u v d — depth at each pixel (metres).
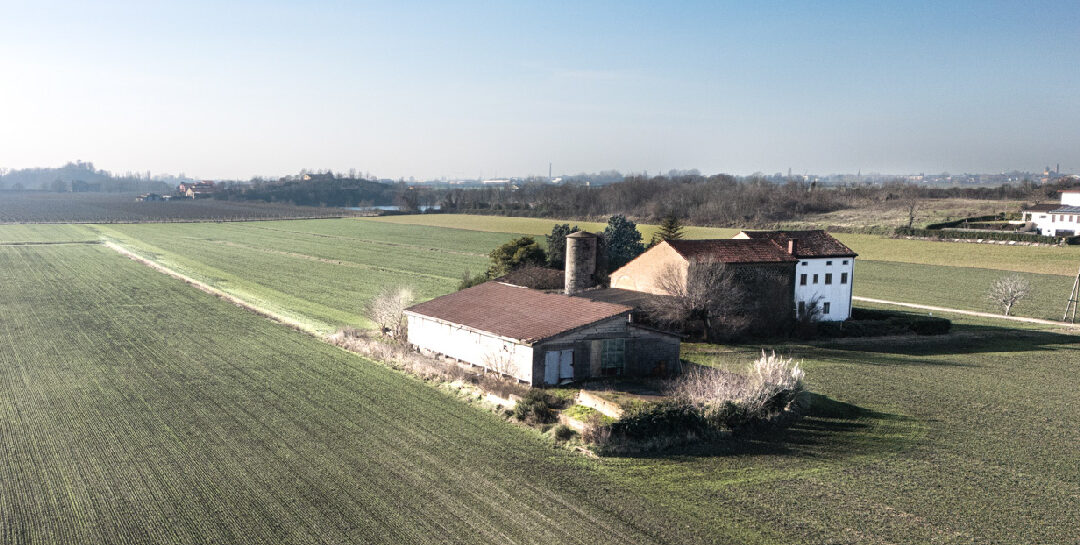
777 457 30.75
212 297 70.81
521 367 39.41
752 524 24.23
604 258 72.19
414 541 22.41
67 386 39.38
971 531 24.16
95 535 22.64
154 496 25.52
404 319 54.38
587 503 25.48
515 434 32.44
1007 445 32.91
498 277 65.06
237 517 23.92
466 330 43.78
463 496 25.77
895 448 32.22
